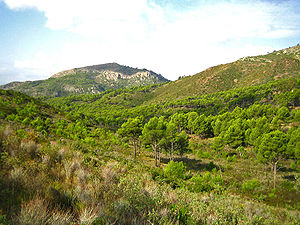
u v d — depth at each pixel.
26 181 2.79
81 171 4.03
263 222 4.52
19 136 5.99
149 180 5.12
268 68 118.56
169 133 28.56
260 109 48.34
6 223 1.69
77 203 2.71
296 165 24.16
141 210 2.70
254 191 16.69
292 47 153.88
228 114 50.03
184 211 2.98
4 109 44.84
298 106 56.88
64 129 34.88
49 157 4.48
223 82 126.31
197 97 99.88
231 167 27.89
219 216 3.34
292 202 13.11
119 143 34.12
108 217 2.32
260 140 24.11
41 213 2.00
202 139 48.81
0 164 3.34
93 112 126.25
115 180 3.77
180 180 10.70
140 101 161.62
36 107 58.97
